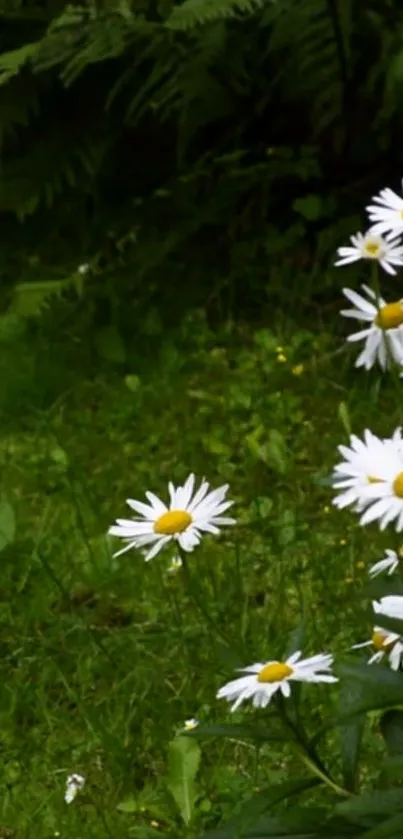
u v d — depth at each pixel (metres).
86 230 4.58
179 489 2.00
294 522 3.06
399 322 1.93
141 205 4.53
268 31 4.25
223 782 2.26
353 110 4.22
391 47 3.96
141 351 4.10
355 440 1.67
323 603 2.81
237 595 2.85
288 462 3.36
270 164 4.18
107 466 3.53
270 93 4.20
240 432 3.59
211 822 2.18
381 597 1.65
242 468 3.40
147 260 4.38
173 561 2.93
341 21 3.95
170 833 2.16
